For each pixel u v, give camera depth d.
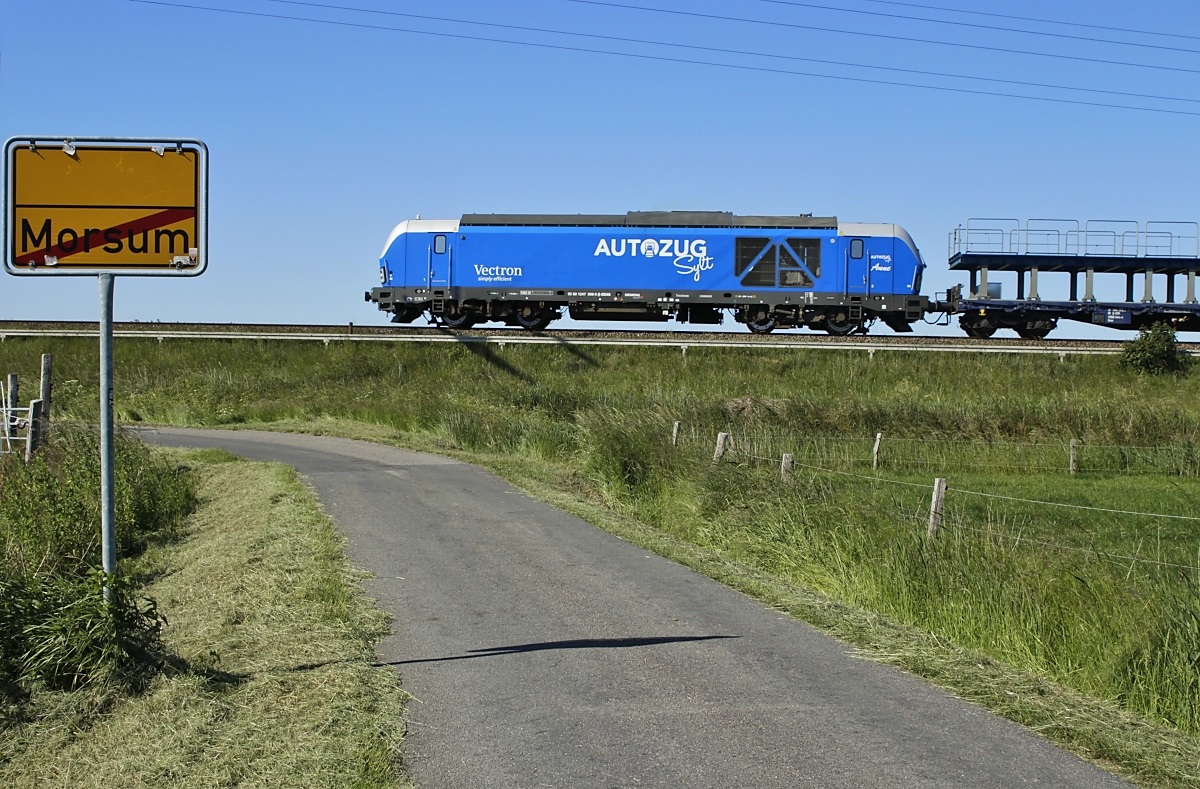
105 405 5.93
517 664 6.65
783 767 4.97
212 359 37.59
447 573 9.51
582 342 36.53
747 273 36.41
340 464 19.22
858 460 22.55
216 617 7.76
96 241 5.50
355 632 7.27
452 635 7.38
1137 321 39.00
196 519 14.38
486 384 32.84
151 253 5.54
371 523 12.30
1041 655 7.97
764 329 37.53
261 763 5.00
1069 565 9.31
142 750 5.17
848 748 5.22
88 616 5.96
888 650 6.98
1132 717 5.96
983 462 22.91
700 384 33.78
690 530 13.27
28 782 4.95
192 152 5.55
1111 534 14.74
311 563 9.68
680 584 9.15
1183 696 6.92
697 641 7.23
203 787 4.76
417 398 29.25
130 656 6.11
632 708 5.81
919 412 25.59
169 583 9.80
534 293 36.72
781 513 11.94
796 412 25.62
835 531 11.02
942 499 10.54
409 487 15.73
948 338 36.81
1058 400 29.36
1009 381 33.84
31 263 5.45
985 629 8.56
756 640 7.27
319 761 5.01
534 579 9.30
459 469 18.33
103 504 6.05
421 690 6.12
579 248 36.66
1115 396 31.98
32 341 38.34
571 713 5.73
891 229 36.47
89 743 5.32
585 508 13.67
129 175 5.51
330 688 6.00
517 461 19.59
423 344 36.94
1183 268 38.97
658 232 36.56
